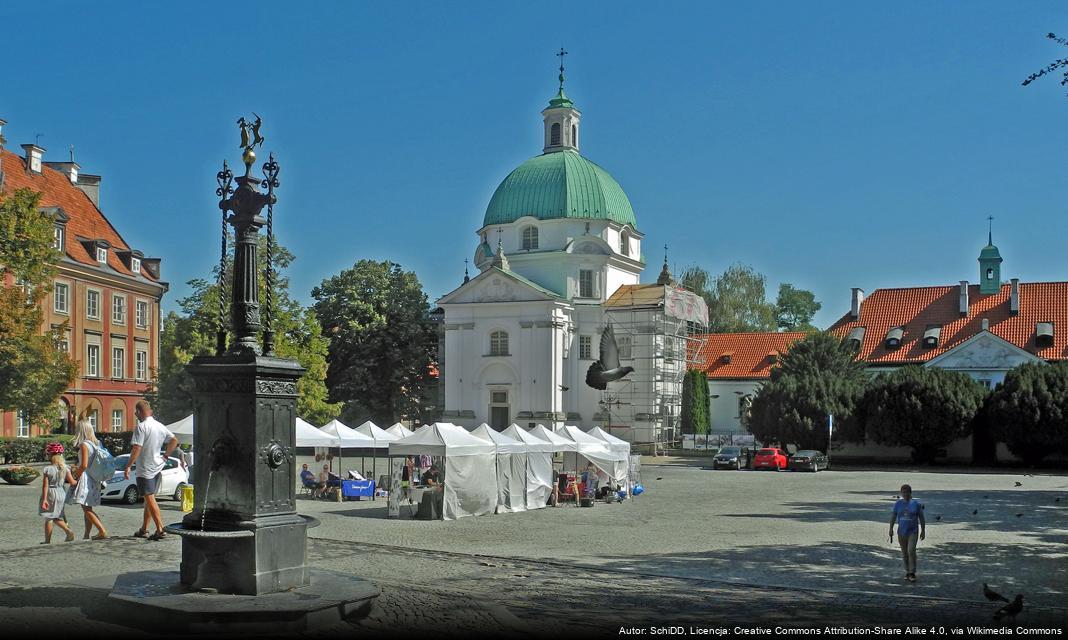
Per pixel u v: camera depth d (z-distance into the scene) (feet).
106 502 99.60
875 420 200.44
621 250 277.44
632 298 257.14
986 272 258.16
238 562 42.63
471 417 252.01
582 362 258.16
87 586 47.65
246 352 43.83
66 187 216.33
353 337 265.34
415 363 267.39
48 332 144.87
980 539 78.59
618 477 120.98
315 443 122.52
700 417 257.34
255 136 45.78
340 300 273.54
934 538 79.00
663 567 62.80
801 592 53.62
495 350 252.42
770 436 207.31
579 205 266.77
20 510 88.33
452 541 77.30
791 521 92.99
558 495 113.39
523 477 107.76
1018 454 194.80
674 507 109.70
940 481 155.12
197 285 199.93
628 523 91.97
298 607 40.29
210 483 43.65
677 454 245.65
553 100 284.41
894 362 247.91
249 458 43.09
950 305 257.14
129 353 212.84
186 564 43.62
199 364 44.19
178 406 190.90
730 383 282.77
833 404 201.46
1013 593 54.49
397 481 98.94
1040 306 246.68
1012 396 190.80
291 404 44.91
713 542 76.48
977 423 200.23
